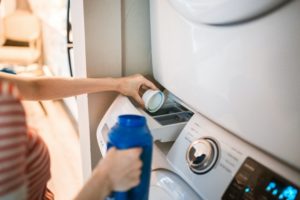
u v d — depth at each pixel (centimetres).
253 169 61
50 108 331
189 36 76
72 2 101
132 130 52
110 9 96
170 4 81
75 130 287
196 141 73
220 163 67
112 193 54
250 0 54
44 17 408
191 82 80
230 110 68
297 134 53
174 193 74
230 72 65
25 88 90
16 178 43
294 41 51
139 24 103
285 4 51
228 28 63
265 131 60
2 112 40
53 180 212
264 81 57
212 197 65
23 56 432
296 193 54
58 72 356
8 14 454
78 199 47
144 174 55
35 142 58
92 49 98
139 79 98
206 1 64
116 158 50
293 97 53
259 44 57
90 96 104
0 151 40
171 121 89
